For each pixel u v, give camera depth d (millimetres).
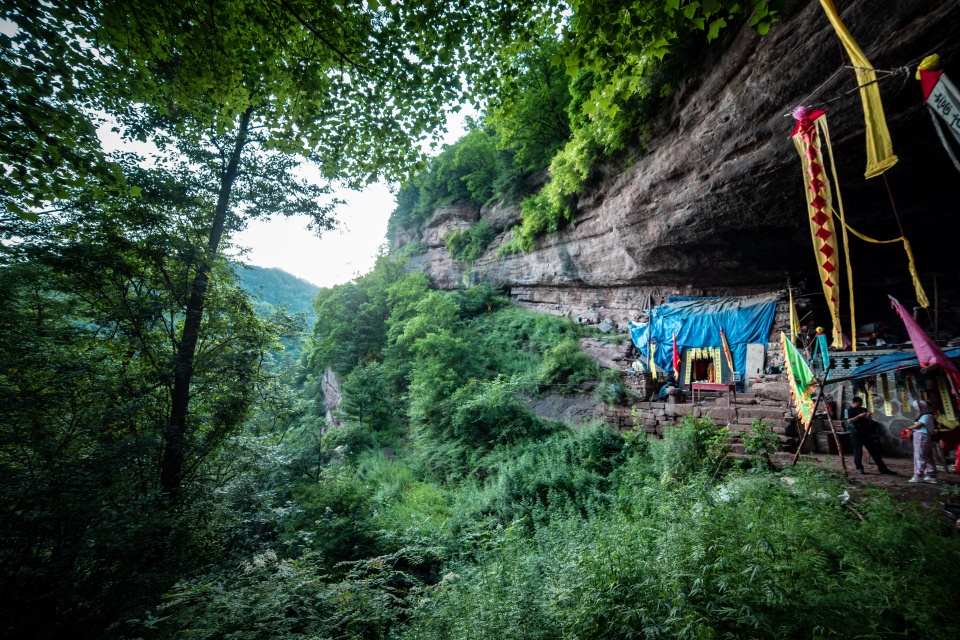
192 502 7762
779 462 7801
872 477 6988
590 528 6785
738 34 8312
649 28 3789
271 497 9945
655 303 16047
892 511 4871
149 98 5109
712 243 11906
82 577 5500
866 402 8750
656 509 6273
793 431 8781
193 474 8594
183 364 8250
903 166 7574
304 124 5863
